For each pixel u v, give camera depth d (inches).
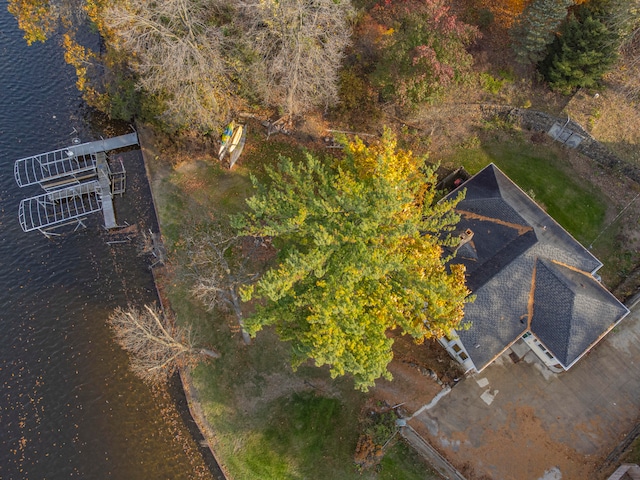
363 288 914.1
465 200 1211.2
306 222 935.7
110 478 1138.0
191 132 1459.2
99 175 1482.5
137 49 1186.0
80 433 1176.8
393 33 1240.8
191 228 1392.7
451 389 1173.1
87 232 1427.2
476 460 1106.1
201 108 1279.5
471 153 1435.8
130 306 1322.6
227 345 1262.3
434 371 1191.6
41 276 1357.0
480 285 1082.7
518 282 1093.8
